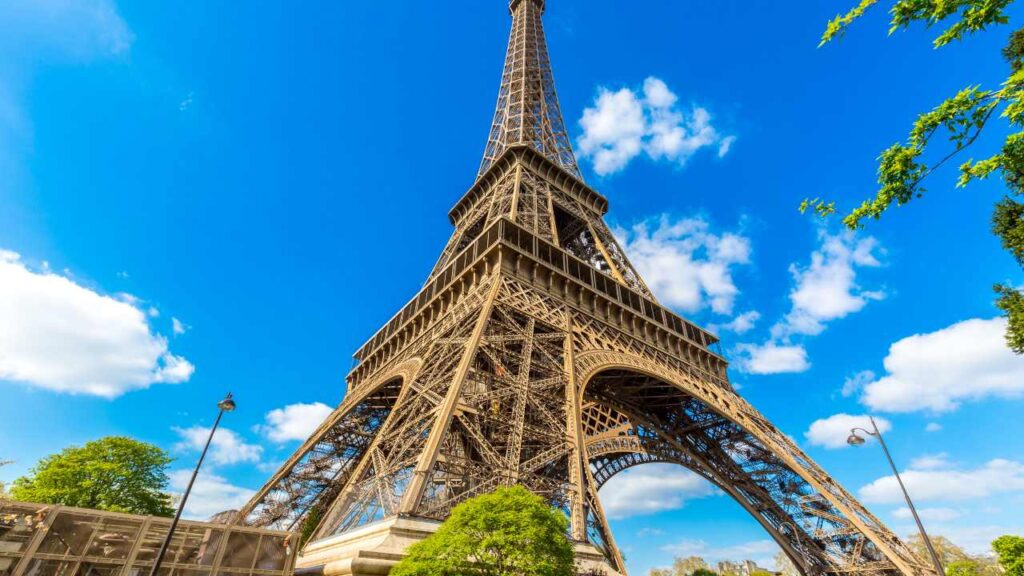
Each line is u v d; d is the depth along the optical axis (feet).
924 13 39.88
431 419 100.27
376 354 197.26
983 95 37.68
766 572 389.19
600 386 190.29
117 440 181.16
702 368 194.08
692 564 545.03
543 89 316.81
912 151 41.16
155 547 86.28
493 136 292.61
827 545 159.63
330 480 179.93
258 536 95.25
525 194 208.23
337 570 74.84
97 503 165.07
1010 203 68.95
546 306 144.46
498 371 114.11
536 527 66.44
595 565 81.66
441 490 101.40
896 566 133.59
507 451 93.04
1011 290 70.64
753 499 181.57
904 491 87.10
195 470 78.23
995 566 276.41
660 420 207.82
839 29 43.42
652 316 189.06
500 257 143.13
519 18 391.04
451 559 63.52
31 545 76.48
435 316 163.22
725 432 186.80
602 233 237.04
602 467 247.70
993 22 37.70
